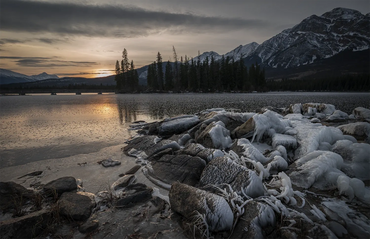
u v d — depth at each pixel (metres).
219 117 9.83
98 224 3.69
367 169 4.64
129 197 4.37
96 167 6.46
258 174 4.93
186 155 6.07
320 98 37.97
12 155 7.66
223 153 6.09
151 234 3.44
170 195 4.05
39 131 11.90
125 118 16.89
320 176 4.43
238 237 3.04
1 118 16.98
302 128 7.54
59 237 3.40
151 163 6.50
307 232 2.98
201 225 3.31
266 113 7.90
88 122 15.00
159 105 27.28
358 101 29.62
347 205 3.67
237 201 3.72
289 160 5.99
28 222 3.43
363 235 2.96
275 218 3.41
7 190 4.41
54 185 4.71
